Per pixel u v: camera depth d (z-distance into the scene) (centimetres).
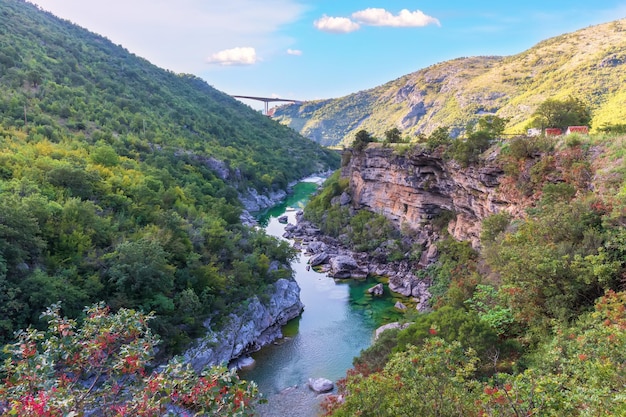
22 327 2802
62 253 3616
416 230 6762
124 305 3312
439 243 5850
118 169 6444
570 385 1236
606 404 1037
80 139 7681
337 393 3294
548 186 3425
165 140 10794
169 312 3597
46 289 2952
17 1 18088
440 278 5112
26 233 3241
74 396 934
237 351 3900
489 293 2833
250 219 9625
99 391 1045
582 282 2111
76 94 10350
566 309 2067
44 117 7775
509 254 2412
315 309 5053
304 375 3647
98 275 3462
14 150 5412
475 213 5244
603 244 2298
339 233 8319
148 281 3531
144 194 5544
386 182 7806
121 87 13225
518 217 4003
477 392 1408
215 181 9756
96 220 4128
